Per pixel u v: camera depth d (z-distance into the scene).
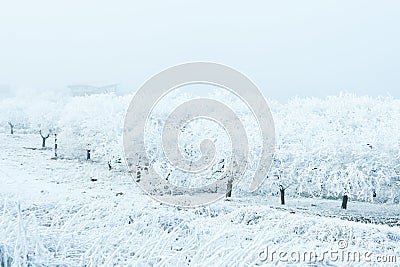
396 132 34.47
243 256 6.77
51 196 12.09
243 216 13.59
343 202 33.03
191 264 6.44
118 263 6.44
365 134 35.38
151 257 6.52
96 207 9.66
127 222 8.80
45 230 7.38
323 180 34.47
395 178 33.66
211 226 9.66
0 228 6.52
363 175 33.19
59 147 47.62
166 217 10.62
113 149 38.06
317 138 36.06
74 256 6.63
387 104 40.00
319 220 13.55
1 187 12.12
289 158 35.22
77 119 46.88
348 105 40.91
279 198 35.16
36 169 34.84
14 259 5.60
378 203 34.38
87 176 34.44
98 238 6.79
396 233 14.08
